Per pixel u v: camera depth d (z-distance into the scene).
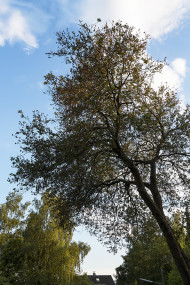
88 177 13.51
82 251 27.47
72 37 13.28
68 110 13.49
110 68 13.34
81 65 13.52
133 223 15.94
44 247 25.23
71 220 14.93
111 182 15.46
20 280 22.97
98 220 15.61
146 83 14.44
